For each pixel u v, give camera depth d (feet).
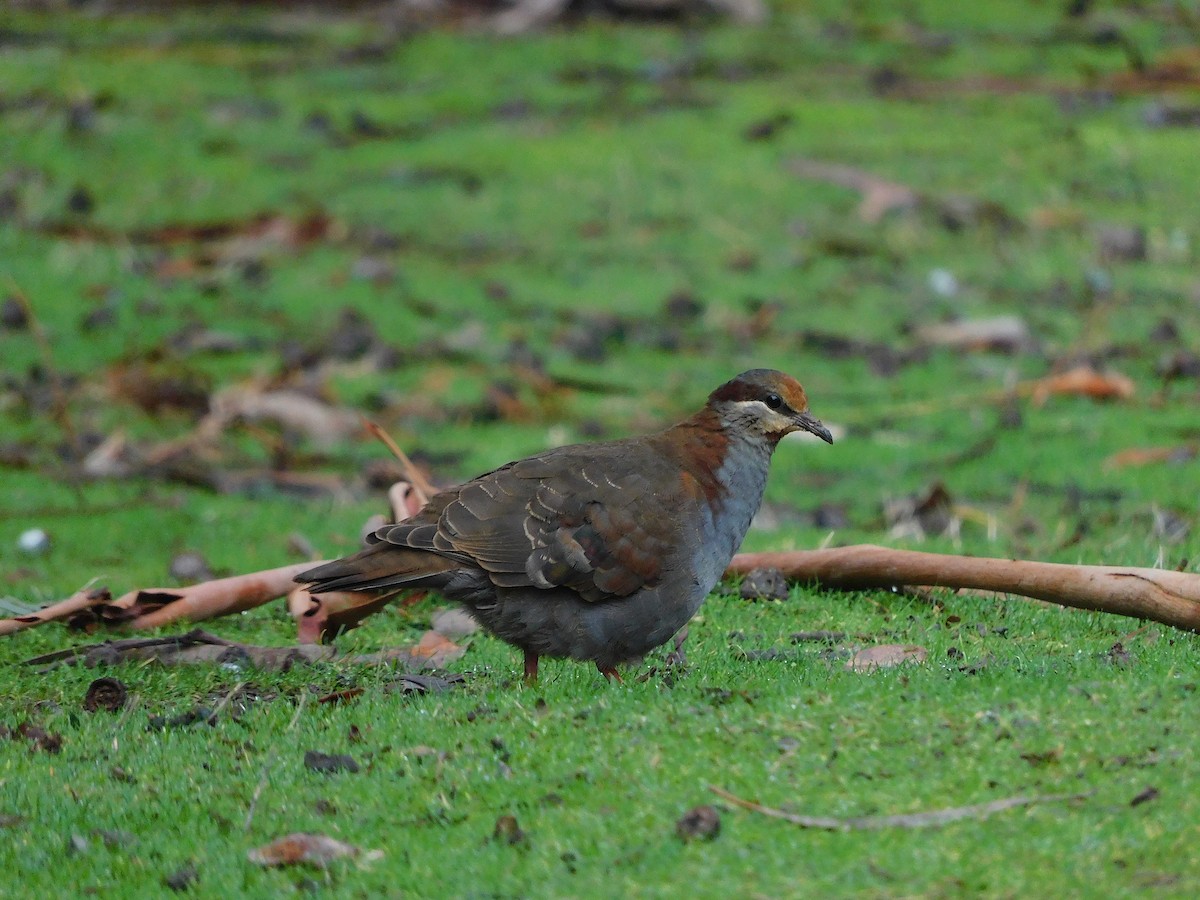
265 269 55.31
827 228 57.72
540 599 25.72
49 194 58.18
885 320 53.06
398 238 56.95
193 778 22.03
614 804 19.92
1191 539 35.17
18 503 41.22
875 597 30.55
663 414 47.78
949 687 22.67
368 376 49.60
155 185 59.31
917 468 43.32
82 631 30.07
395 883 18.84
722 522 26.94
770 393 27.40
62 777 22.18
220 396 47.96
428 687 25.72
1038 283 54.85
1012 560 28.32
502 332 52.06
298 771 22.06
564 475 26.08
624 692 23.43
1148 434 44.88
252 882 19.30
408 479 36.78
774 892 17.84
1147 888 17.44
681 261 56.13
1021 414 46.83
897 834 18.78
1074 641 26.76
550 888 18.30
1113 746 20.26
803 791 19.80
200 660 28.02
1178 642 26.12
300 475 43.98
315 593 26.04
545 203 59.06
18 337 50.44
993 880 17.79
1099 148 61.87
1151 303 53.67
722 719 21.79
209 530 39.37
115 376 48.62
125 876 19.63
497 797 20.51
